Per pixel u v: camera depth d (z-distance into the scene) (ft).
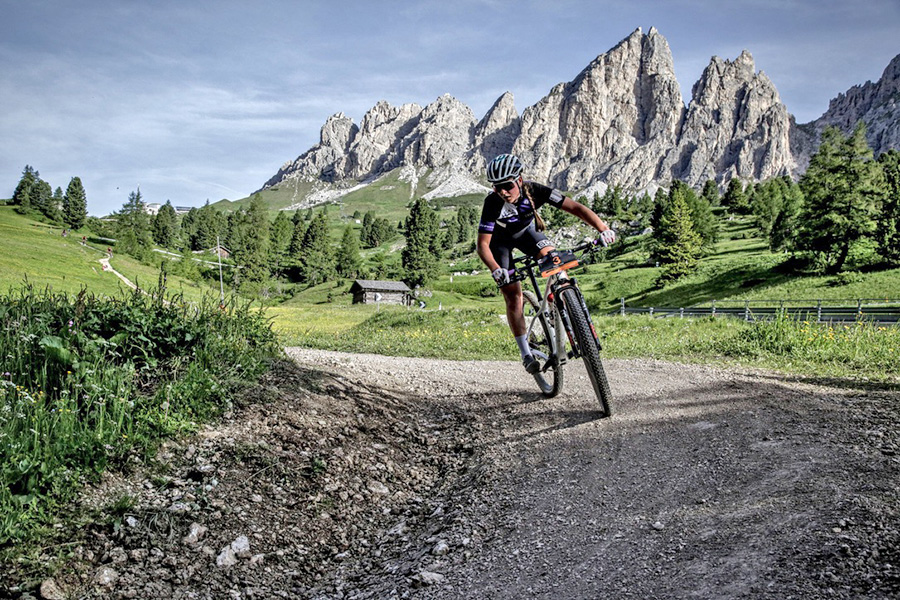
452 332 65.51
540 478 13.75
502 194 15.74
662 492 12.01
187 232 651.25
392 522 13.01
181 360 17.26
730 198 472.03
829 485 10.87
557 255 16.11
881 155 219.41
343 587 10.48
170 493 11.85
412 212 436.35
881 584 7.48
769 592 7.75
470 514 12.50
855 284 154.51
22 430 11.95
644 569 9.11
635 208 559.38
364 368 26.63
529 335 17.90
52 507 10.60
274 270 505.25
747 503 10.78
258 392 17.17
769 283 185.68
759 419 16.08
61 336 15.76
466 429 18.72
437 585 9.82
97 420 13.10
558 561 9.93
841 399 18.11
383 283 363.15
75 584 9.28
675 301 204.64
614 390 21.91
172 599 9.46
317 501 12.96
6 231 389.39
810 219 178.19
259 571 10.53
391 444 16.74
